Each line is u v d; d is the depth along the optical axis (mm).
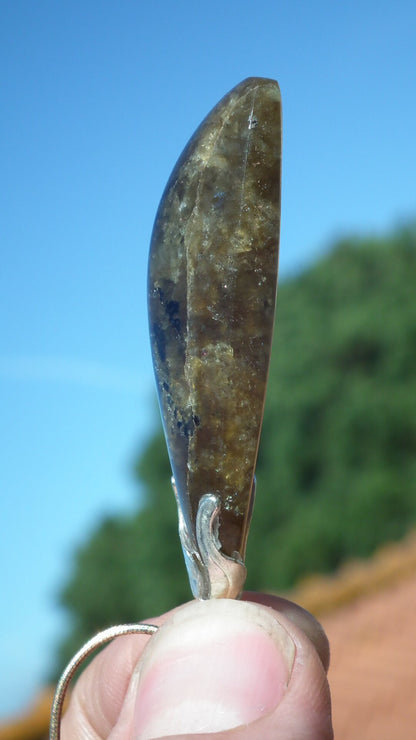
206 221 103
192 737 95
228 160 103
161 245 104
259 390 103
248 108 103
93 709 136
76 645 1248
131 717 122
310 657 104
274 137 103
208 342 103
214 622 103
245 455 103
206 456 103
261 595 124
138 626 113
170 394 104
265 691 100
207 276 103
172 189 105
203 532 103
